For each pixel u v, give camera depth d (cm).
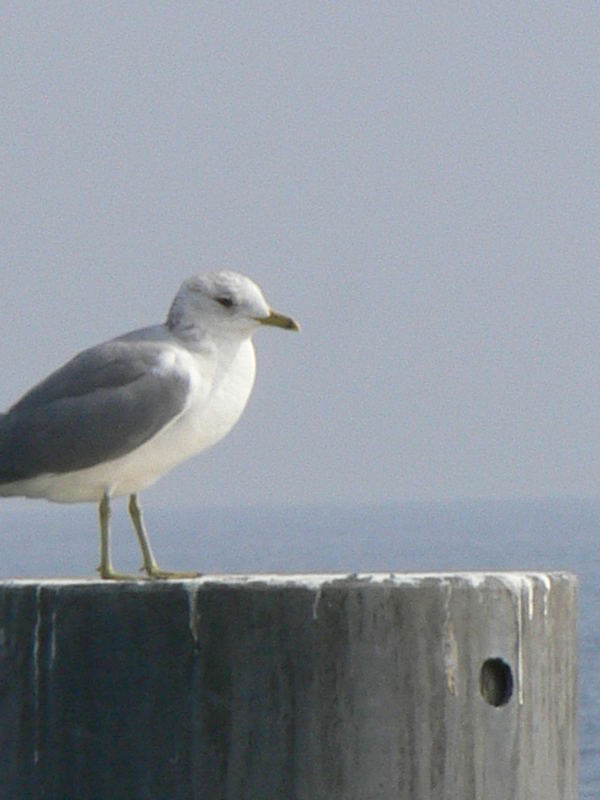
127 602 1148
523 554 18725
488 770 1153
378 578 1156
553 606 1191
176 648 1141
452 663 1144
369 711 1130
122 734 1147
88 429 1548
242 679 1133
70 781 1158
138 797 1143
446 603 1145
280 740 1130
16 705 1174
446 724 1142
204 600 1137
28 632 1171
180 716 1139
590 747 5116
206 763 1134
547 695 1188
